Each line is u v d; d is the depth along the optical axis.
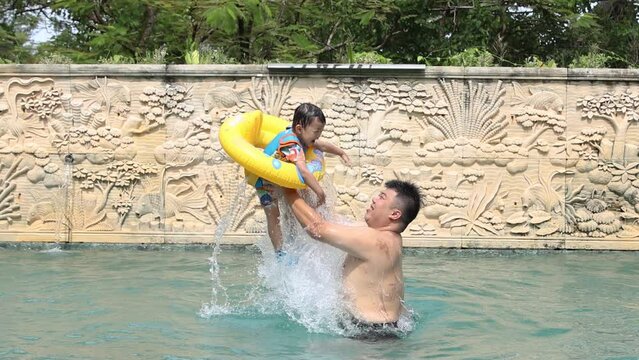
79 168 8.90
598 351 4.01
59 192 8.91
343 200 8.75
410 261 7.95
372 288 4.40
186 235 8.88
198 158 8.84
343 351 3.98
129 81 8.84
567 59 14.52
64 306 5.15
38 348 3.97
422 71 8.71
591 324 4.72
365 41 14.80
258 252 8.50
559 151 8.70
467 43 13.79
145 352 3.91
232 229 8.83
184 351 3.94
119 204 8.90
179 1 12.05
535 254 8.58
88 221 8.92
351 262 4.51
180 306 5.16
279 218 5.11
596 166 8.70
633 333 4.47
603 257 8.29
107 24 14.34
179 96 8.83
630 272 7.12
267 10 11.76
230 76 8.80
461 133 8.76
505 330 4.54
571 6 13.65
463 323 4.73
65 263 7.45
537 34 14.71
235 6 11.21
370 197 8.76
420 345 4.14
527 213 8.73
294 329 4.48
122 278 6.44
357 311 4.43
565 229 8.73
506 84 8.72
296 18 14.40
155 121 8.84
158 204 8.88
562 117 8.70
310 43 12.95
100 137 8.88
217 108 8.84
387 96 8.77
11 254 8.23
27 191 8.94
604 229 8.70
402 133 8.77
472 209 8.76
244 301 5.34
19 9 17.05
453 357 3.87
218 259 7.82
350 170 8.77
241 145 4.73
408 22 14.95
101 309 5.05
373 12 12.89
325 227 4.46
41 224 8.94
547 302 5.49
